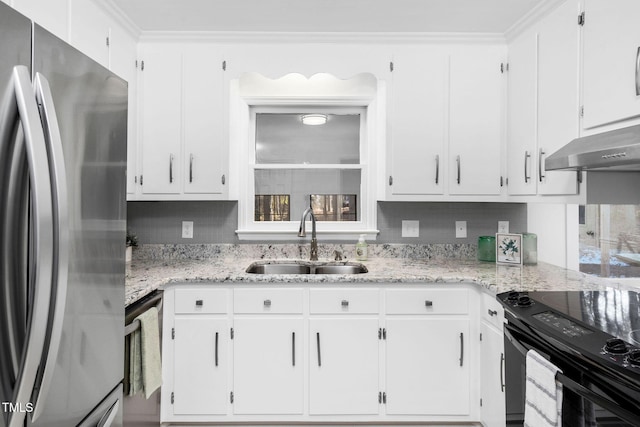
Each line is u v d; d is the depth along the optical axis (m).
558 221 2.60
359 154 2.82
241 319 2.08
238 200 2.70
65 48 0.91
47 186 0.78
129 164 2.29
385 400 2.08
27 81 0.78
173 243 2.70
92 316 1.01
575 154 1.48
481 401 2.04
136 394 1.69
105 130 1.08
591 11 1.65
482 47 2.41
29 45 0.80
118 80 1.15
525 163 2.17
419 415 2.09
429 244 2.72
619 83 1.48
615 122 1.52
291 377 2.08
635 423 0.89
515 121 2.29
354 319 2.08
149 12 2.11
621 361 0.97
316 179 2.81
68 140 0.91
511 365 1.53
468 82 2.41
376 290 2.08
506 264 2.43
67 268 0.83
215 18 2.18
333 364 2.08
